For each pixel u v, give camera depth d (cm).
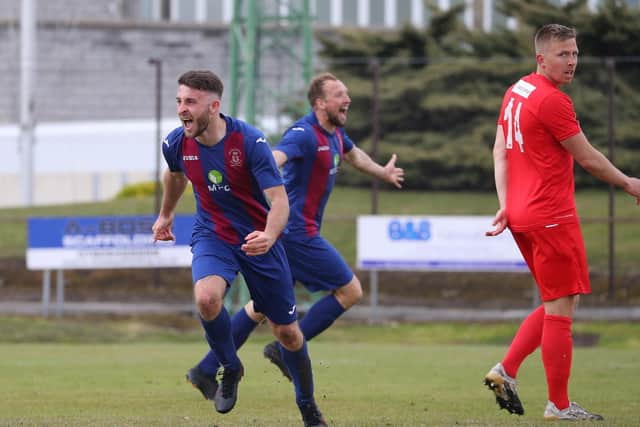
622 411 2006
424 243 5150
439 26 8500
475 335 5072
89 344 4650
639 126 7244
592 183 7344
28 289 6278
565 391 1831
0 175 8838
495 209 7256
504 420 1847
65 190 8850
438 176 7738
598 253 6184
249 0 5919
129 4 11550
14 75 9919
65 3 10731
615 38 7394
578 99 7350
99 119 9981
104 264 5325
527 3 8156
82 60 10050
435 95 7888
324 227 7031
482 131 7744
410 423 1789
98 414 2014
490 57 8231
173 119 10019
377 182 5641
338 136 2223
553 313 1820
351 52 8331
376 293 5762
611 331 5025
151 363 3306
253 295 1681
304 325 2198
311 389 1697
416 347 4294
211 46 10325
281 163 2127
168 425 1761
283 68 8831
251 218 1667
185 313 5628
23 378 2797
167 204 1783
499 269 5103
